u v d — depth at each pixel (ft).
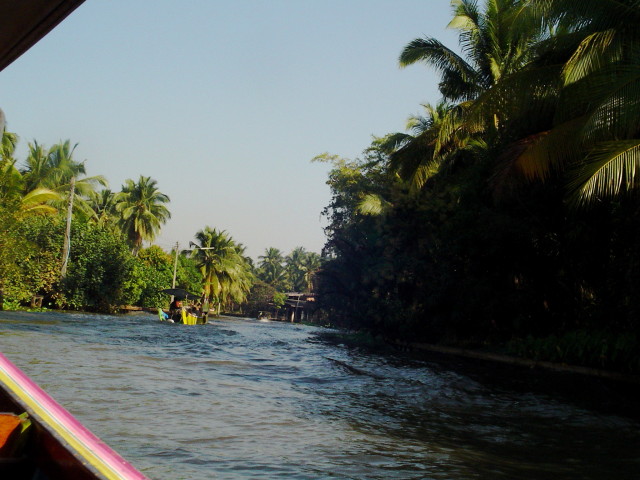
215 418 21.59
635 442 23.03
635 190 47.83
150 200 187.83
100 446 8.20
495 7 80.12
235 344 63.16
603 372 45.88
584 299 60.85
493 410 29.55
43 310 97.09
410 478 15.79
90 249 110.42
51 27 9.00
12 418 8.87
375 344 81.25
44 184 128.77
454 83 85.35
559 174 56.90
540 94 55.42
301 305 289.53
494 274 65.26
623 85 42.50
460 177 79.87
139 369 33.35
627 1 46.24
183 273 181.27
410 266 74.95
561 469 18.07
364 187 128.26
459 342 75.00
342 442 19.62
